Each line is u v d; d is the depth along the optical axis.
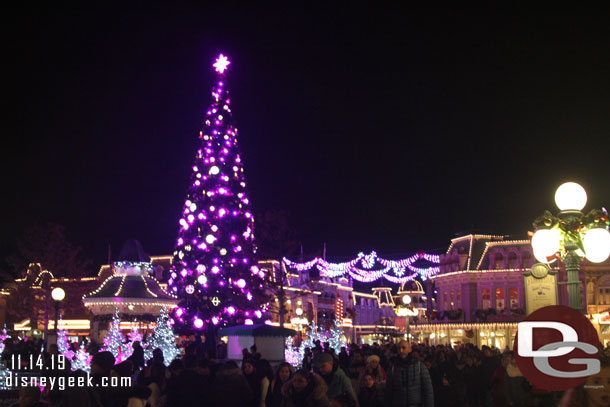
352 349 23.75
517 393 12.81
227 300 29.86
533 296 11.84
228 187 30.81
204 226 30.19
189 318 30.08
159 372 12.30
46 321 43.81
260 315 30.83
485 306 57.06
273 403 12.55
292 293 71.75
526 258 56.44
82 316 58.78
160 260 61.91
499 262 57.28
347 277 91.94
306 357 21.80
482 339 55.81
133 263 38.22
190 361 14.48
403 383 10.30
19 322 60.88
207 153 31.03
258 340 20.56
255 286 32.09
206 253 29.88
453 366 20.16
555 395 10.01
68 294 53.94
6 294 61.12
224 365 10.27
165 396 10.38
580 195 11.56
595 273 52.81
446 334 57.88
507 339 54.66
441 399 18.06
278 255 41.94
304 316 69.50
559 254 12.44
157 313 37.16
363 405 11.23
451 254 60.50
